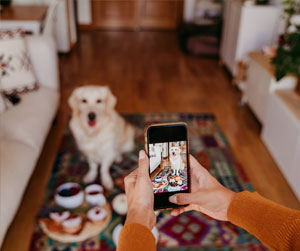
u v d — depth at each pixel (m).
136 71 4.12
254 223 0.56
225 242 1.60
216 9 5.64
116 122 2.02
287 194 1.98
